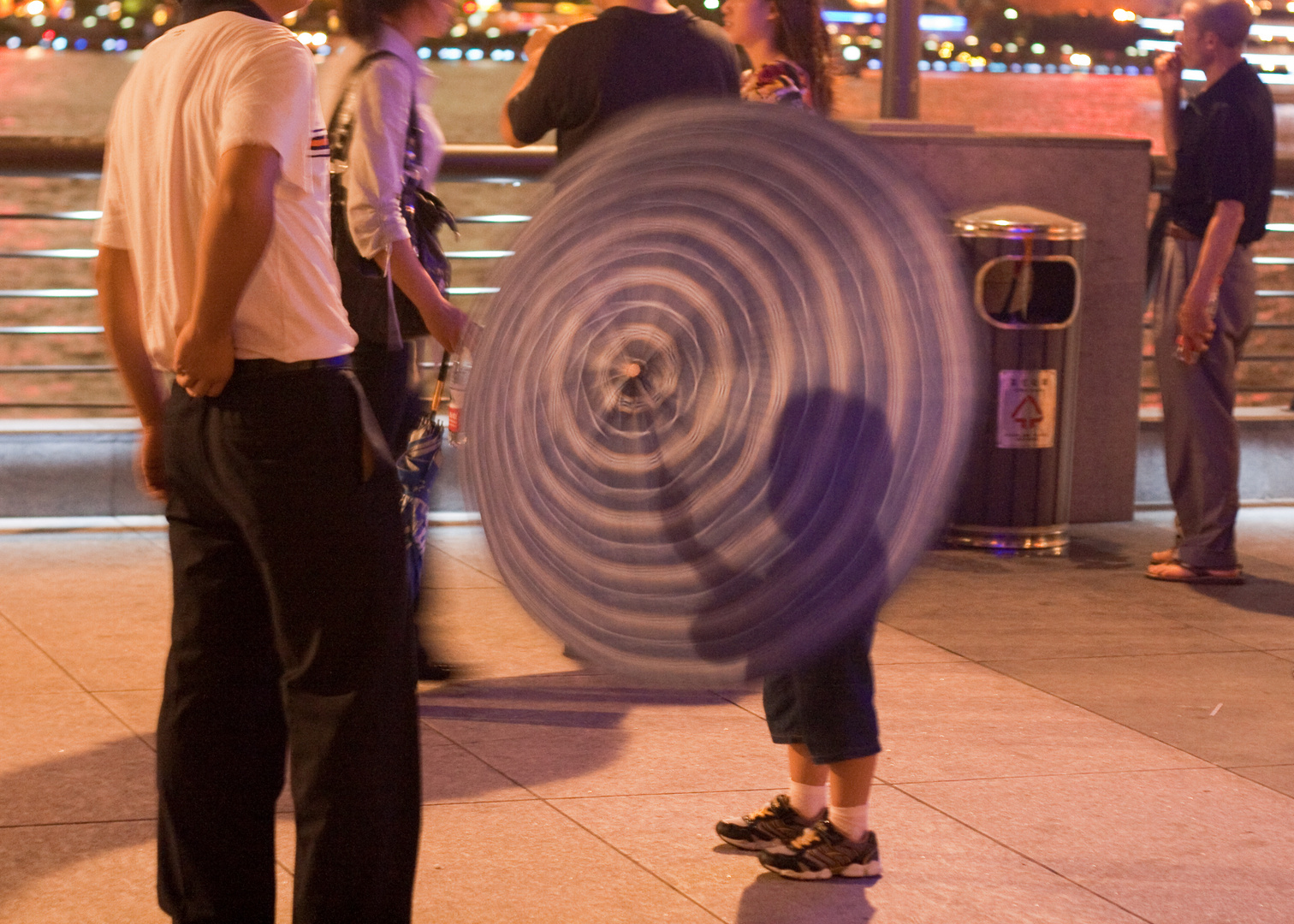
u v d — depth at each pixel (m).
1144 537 6.88
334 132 3.96
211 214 2.45
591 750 4.11
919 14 7.21
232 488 2.60
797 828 3.46
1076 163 6.90
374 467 2.64
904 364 2.57
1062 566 6.32
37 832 3.50
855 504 2.61
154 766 3.92
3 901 3.15
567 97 4.79
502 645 5.04
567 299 2.77
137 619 5.23
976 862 3.47
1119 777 4.03
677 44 4.78
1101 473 7.14
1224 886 3.38
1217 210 5.76
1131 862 3.49
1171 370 6.05
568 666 4.84
